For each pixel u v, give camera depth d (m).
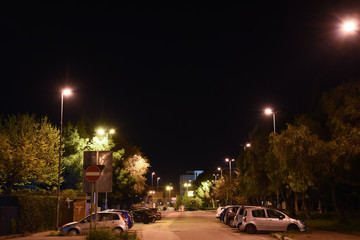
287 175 27.77
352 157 19.47
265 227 24.45
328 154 20.56
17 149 36.25
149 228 32.06
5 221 23.84
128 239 16.78
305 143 21.23
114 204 59.31
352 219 32.53
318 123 25.70
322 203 48.50
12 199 25.84
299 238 19.77
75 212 34.75
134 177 53.75
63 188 47.06
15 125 38.28
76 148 48.19
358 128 18.86
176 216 62.44
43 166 36.88
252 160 38.44
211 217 56.66
